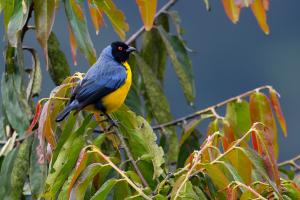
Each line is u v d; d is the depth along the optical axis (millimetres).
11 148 12188
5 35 12328
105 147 12539
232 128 12336
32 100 12547
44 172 11695
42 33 11617
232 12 12422
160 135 13836
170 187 10469
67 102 11789
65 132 11172
